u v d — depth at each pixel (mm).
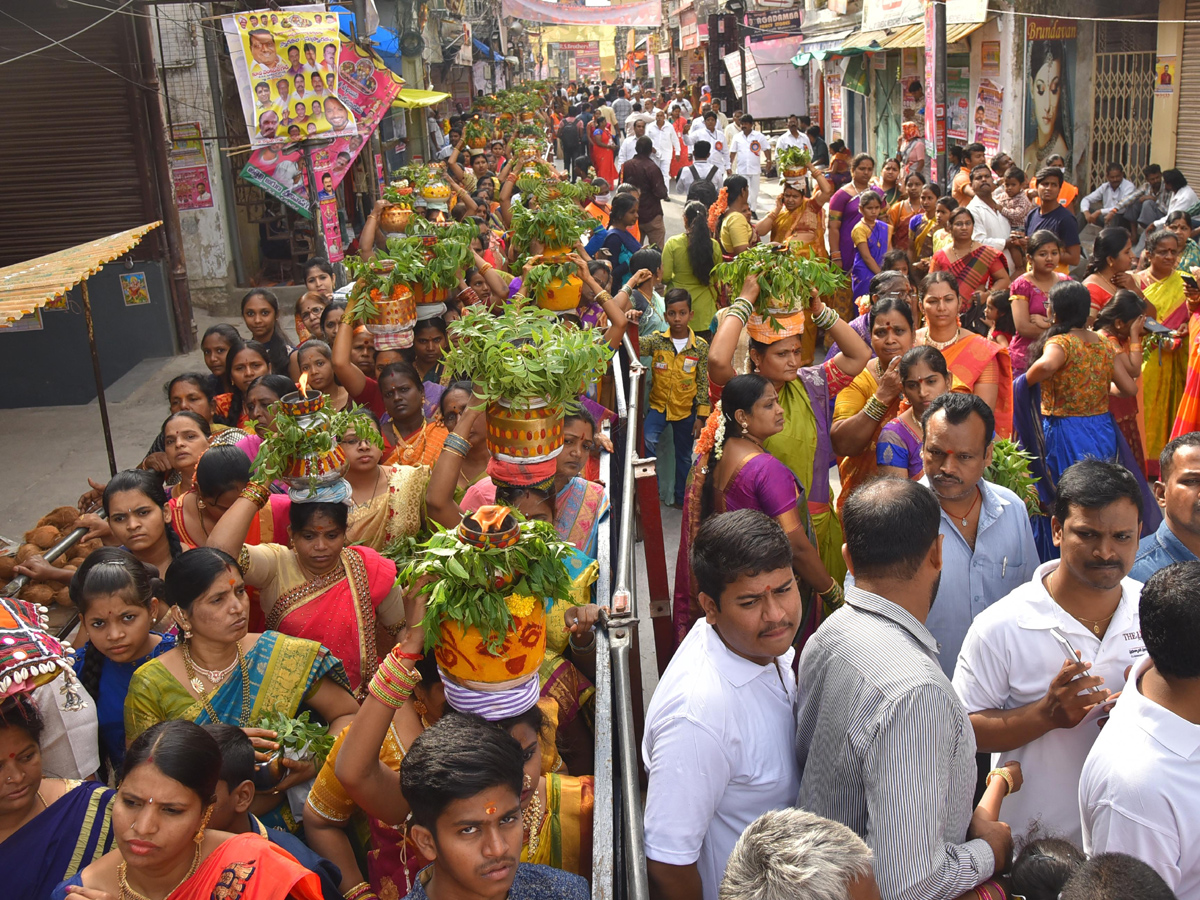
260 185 10289
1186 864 2342
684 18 44625
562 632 3566
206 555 3197
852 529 2660
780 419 4156
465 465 4707
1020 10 14984
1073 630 2889
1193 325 6102
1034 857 2361
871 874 1879
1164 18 13594
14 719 2641
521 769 2180
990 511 3670
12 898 2664
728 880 1898
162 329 12461
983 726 2928
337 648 3654
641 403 7320
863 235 10250
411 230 6145
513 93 23234
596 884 2393
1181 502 3277
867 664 2451
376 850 2885
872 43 19672
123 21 11539
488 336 3236
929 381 4289
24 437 10289
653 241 13711
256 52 9758
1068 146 15539
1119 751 2404
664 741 2678
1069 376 5586
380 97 12320
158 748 2361
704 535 2711
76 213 12109
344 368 5504
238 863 2354
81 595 3387
